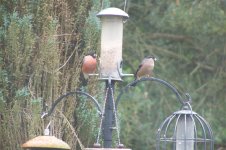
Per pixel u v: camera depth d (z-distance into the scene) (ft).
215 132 68.95
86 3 42.73
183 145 34.94
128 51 68.54
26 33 40.81
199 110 68.44
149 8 69.31
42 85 41.14
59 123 40.93
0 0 41.91
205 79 70.64
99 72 38.09
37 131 40.06
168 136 67.21
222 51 69.41
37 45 41.42
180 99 34.94
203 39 69.36
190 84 69.77
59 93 41.45
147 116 69.56
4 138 40.83
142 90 69.51
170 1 67.77
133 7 69.46
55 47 41.14
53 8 42.01
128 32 68.54
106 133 35.09
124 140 65.67
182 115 35.01
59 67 41.63
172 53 69.82
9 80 41.14
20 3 41.78
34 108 40.09
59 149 32.91
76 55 42.14
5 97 40.81
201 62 70.28
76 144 42.01
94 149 33.27
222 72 68.95
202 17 65.77
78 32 42.55
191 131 35.01
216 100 69.10
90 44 42.01
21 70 41.14
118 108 48.49
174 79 69.77
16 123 40.42
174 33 70.79
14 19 40.88
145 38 69.82
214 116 68.95
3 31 41.42
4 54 41.27
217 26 66.03
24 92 40.45
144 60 43.19
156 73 69.10
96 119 42.01
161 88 69.41
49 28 41.19
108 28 37.73
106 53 37.68
